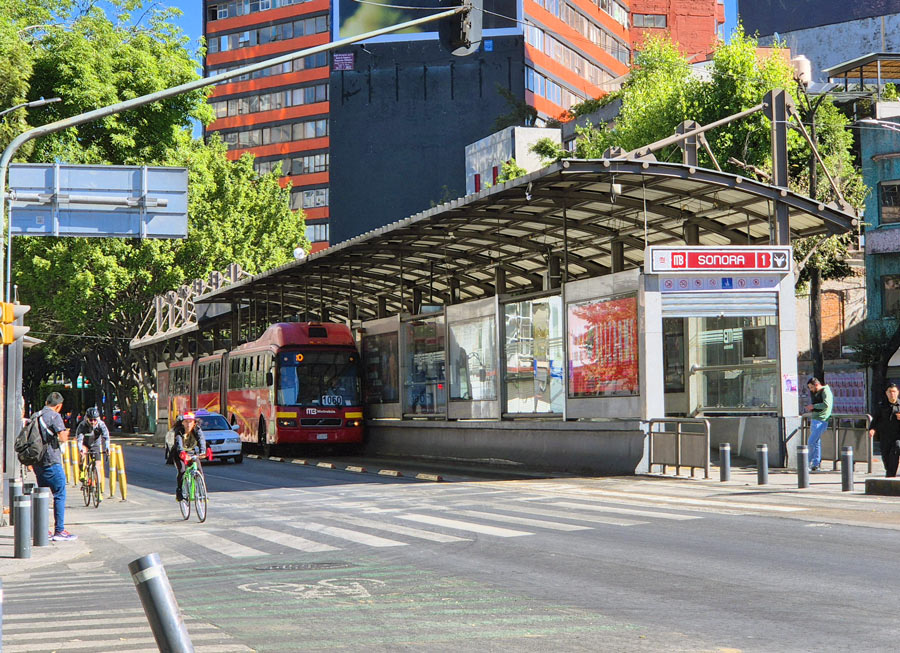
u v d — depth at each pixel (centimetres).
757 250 2252
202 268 5791
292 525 1571
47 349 6850
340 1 10250
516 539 1284
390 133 10106
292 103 11569
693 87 4153
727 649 664
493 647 693
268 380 3641
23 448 1463
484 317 2928
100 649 725
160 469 3362
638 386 2255
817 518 1416
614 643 692
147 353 6234
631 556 1105
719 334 2559
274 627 789
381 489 2184
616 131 5303
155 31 4412
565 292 2514
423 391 3334
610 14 11025
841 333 5006
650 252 2216
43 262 4953
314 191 11406
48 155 3878
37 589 1065
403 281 3547
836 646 663
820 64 7775
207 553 1304
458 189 9906
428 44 10056
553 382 2602
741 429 2466
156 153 4275
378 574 1048
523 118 8681
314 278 3728
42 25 3997
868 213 4550
